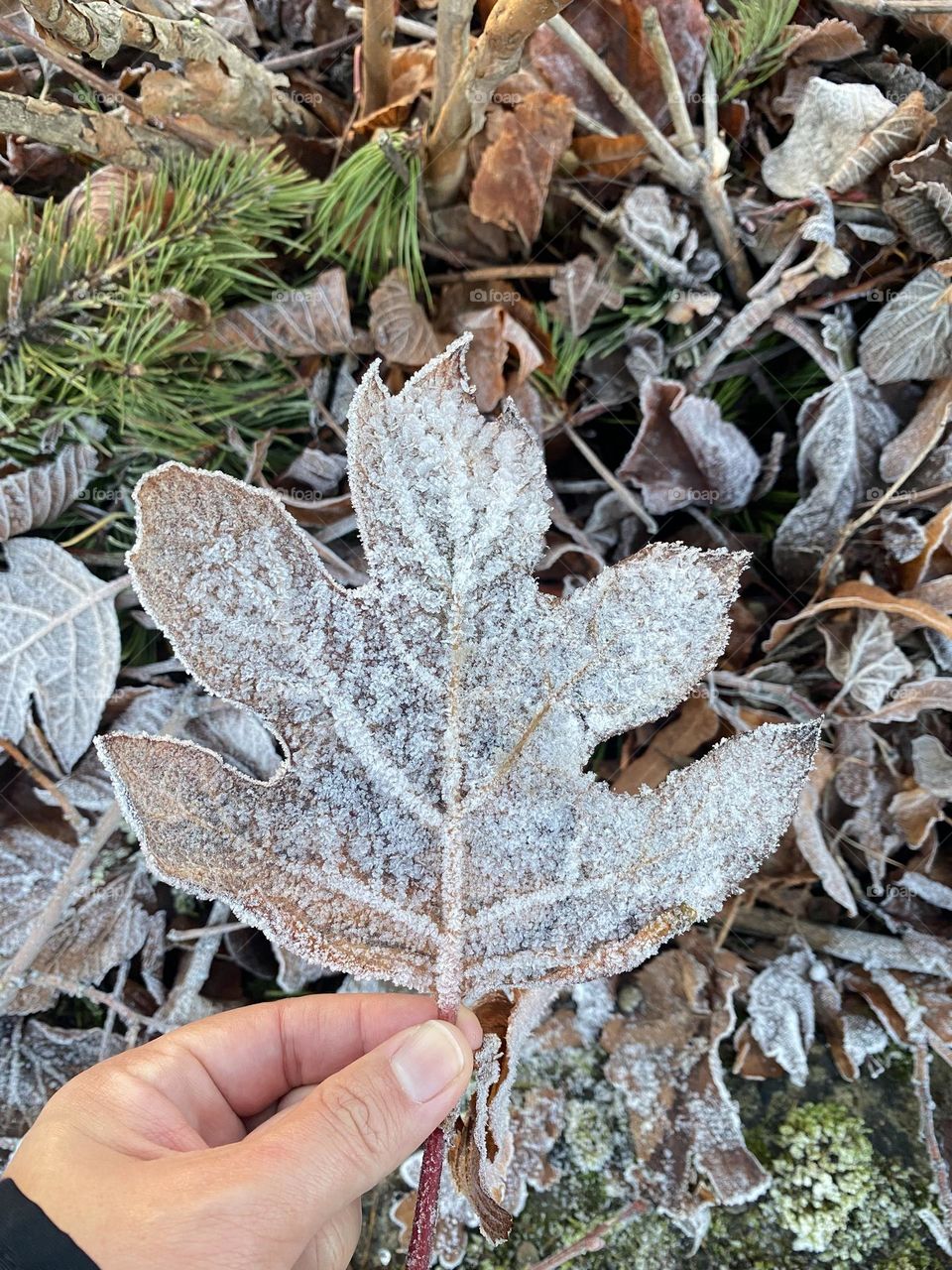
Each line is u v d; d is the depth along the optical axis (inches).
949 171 13.2
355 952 8.8
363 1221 13.2
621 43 13.5
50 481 13.4
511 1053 9.5
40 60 14.3
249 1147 9.3
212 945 14.1
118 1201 9.0
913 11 13.6
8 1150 13.4
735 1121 13.0
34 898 14.0
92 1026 14.5
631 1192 13.1
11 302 12.6
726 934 14.2
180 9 12.2
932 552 13.4
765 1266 12.8
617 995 14.0
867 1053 13.7
